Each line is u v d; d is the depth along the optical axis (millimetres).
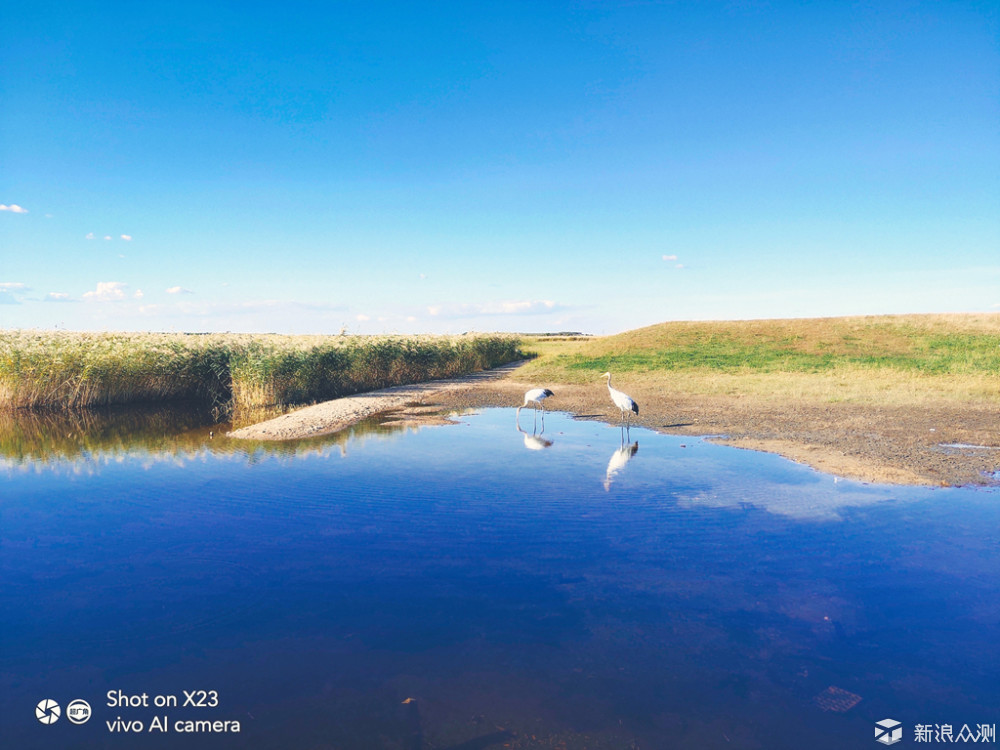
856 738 3639
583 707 3955
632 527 7273
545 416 16484
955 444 11797
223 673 4391
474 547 6695
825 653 4598
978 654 4574
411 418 16203
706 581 5836
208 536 7129
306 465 10578
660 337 41562
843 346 35031
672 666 4430
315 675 4355
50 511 8102
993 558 6312
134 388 19953
